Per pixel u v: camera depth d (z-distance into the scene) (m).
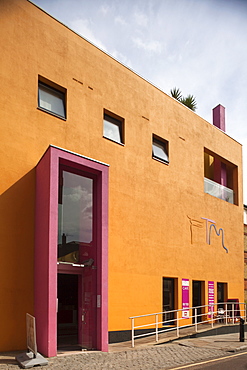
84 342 10.91
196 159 18.95
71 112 12.95
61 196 11.03
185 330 15.45
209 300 18.39
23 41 11.77
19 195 10.95
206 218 19.08
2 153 10.73
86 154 13.21
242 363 9.84
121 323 13.39
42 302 10.01
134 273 14.27
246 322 19.06
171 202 16.75
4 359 8.93
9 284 10.27
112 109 14.54
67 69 13.04
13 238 10.59
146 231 15.14
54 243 10.09
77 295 11.46
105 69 14.52
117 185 14.21
